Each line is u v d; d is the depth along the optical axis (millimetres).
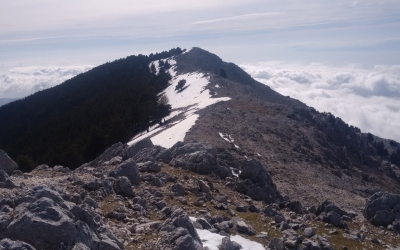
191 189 24859
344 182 58781
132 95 119438
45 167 29719
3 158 26328
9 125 151125
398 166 96375
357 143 90000
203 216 20281
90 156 79438
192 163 30141
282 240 17672
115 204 20125
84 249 12633
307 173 56469
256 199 27203
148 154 32406
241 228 19078
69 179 23562
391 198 24281
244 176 29656
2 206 14805
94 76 186250
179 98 117312
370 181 68062
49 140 104250
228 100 93000
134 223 17969
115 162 32500
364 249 19438
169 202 22219
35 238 12867
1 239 12805
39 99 174375
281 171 53344
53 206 13922
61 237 13047
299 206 25797
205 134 61469
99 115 109312
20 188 19734
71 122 114312
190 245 14914
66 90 175750
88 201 18875
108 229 15711
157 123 90750
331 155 70250
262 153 59188
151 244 15727
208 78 129750
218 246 16516
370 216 24156
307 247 18328
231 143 59781
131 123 92000
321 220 22922
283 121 78938
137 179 25109
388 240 21188
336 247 19297
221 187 27484
